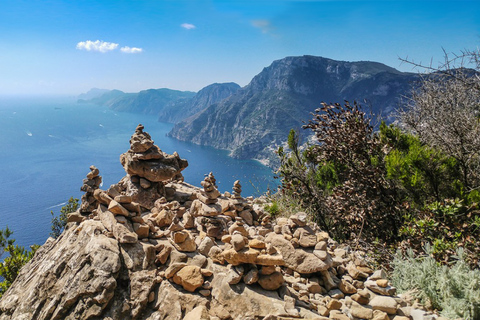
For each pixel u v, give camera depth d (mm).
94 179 6562
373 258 6102
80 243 4781
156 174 6703
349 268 4754
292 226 4859
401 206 7305
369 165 8008
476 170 7258
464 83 7961
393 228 7363
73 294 3998
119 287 4180
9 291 5305
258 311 3678
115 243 4617
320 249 4488
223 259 4523
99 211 5430
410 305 4148
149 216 6211
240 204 6816
